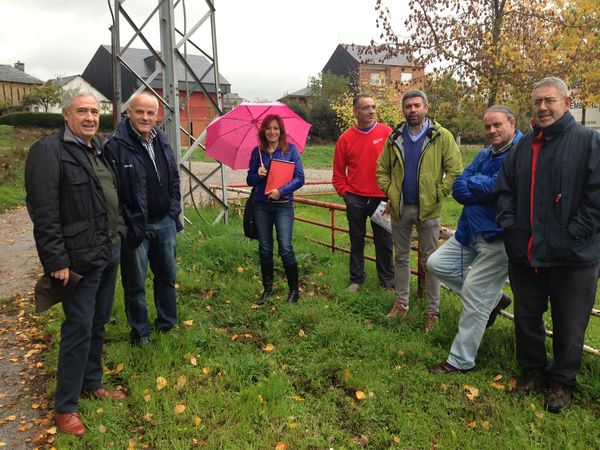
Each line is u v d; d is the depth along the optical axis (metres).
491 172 3.71
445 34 12.26
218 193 13.03
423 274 5.09
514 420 3.09
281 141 4.91
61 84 52.50
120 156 3.59
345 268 6.27
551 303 3.31
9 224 10.62
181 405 3.21
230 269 6.05
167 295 4.19
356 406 3.29
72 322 2.94
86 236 2.88
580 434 2.94
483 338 4.18
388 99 20.83
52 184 2.74
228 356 3.91
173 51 7.66
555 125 3.09
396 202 4.49
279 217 4.97
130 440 2.91
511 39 11.77
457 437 2.95
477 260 3.73
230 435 2.95
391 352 3.99
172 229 4.05
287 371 3.77
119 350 3.95
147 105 3.62
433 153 4.35
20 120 33.56
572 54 12.09
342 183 5.45
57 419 3.01
